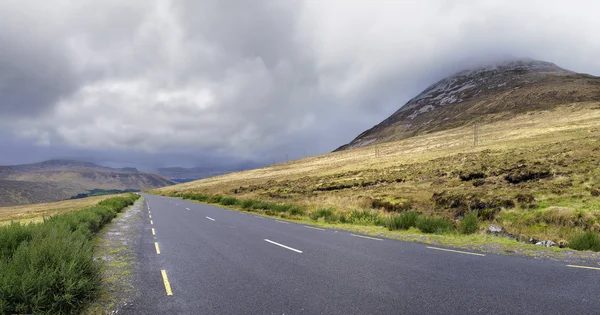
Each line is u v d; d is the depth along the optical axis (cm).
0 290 502
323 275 723
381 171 5234
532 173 2792
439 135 10788
